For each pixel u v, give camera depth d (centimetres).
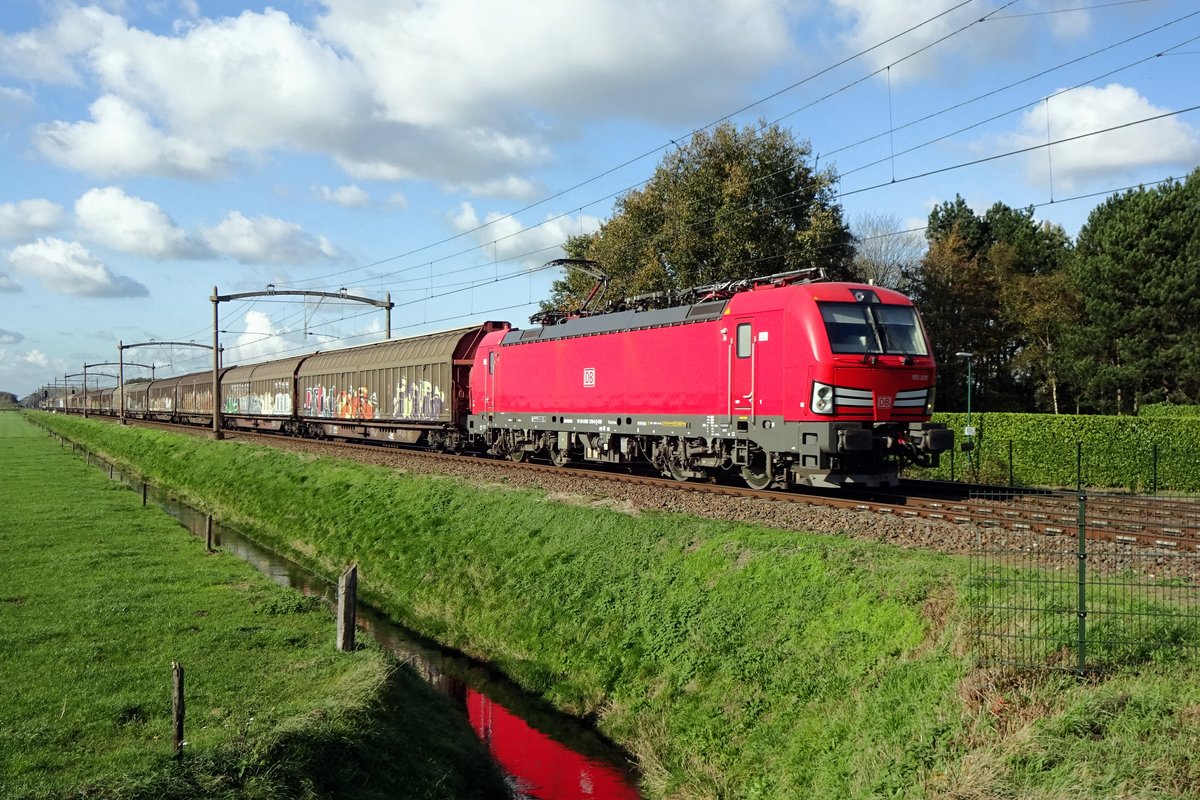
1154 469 2331
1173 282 4153
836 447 1648
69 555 1759
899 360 1712
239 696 967
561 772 1034
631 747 1073
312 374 4628
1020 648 816
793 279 1923
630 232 3972
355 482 2469
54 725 874
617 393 2278
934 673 840
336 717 864
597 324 2400
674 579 1282
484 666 1392
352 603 1163
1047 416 2733
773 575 1146
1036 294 4878
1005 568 1048
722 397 1919
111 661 1098
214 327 4541
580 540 1530
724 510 1611
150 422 8012
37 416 12431
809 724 906
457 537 1811
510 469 2489
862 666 926
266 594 1470
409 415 3538
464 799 896
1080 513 799
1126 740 669
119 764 761
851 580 1057
